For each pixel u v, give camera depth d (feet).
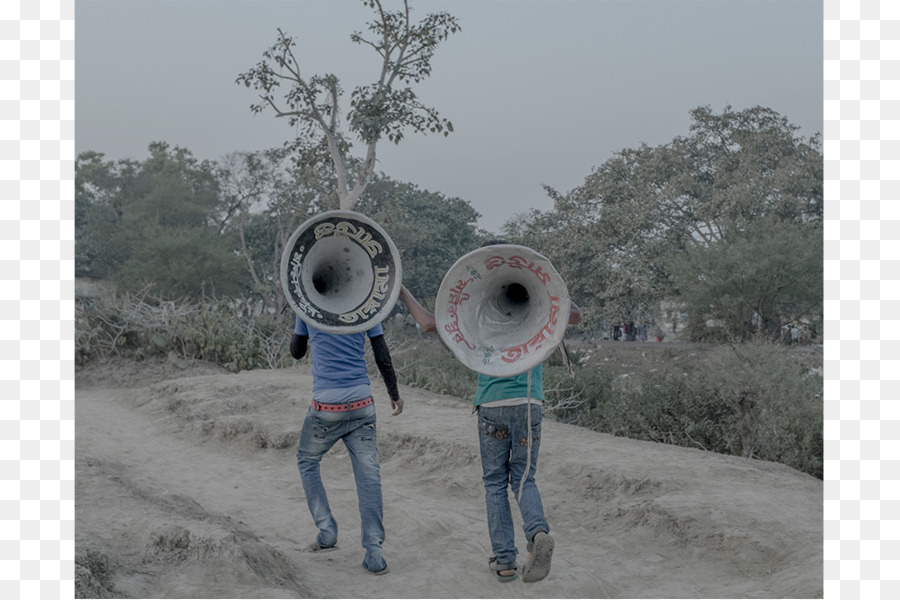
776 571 15.94
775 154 149.89
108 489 17.49
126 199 200.85
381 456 26.86
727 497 20.13
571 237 144.46
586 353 108.37
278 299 160.86
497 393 15.24
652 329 172.14
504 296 14.69
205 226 175.73
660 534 18.48
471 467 24.41
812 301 107.65
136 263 163.12
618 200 151.53
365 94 80.23
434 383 50.70
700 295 107.96
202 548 13.76
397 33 80.28
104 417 35.99
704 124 156.76
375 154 83.30
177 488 23.61
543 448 25.94
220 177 181.06
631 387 55.11
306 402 34.19
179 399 35.55
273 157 166.91
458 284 14.02
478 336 14.10
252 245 178.40
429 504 21.52
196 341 53.31
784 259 103.86
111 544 13.91
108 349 53.06
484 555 16.93
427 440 26.55
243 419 31.35
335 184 144.66
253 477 25.44
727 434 46.14
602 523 19.88
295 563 15.93
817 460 39.11
